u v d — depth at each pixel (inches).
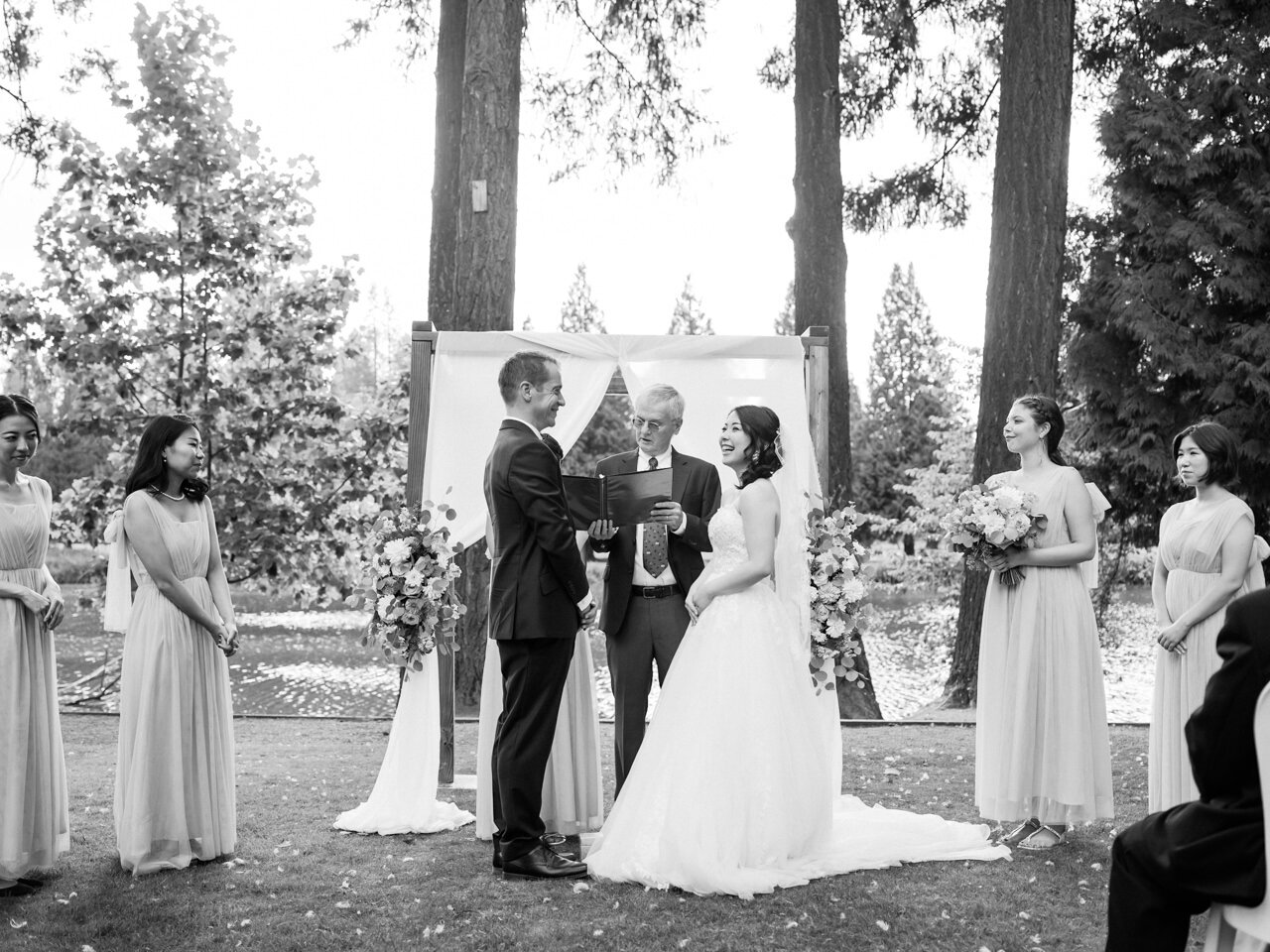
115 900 144.2
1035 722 169.9
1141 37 486.0
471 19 320.5
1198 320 478.0
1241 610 87.0
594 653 596.1
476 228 318.7
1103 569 553.9
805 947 126.9
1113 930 93.1
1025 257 344.8
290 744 282.2
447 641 193.9
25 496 157.2
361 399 462.6
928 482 655.1
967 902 142.0
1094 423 502.6
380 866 161.8
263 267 429.4
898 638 699.4
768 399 222.4
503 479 153.9
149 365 422.0
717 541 165.0
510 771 155.3
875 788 216.1
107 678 425.7
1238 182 480.7
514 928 133.6
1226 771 86.9
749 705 156.7
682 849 148.0
